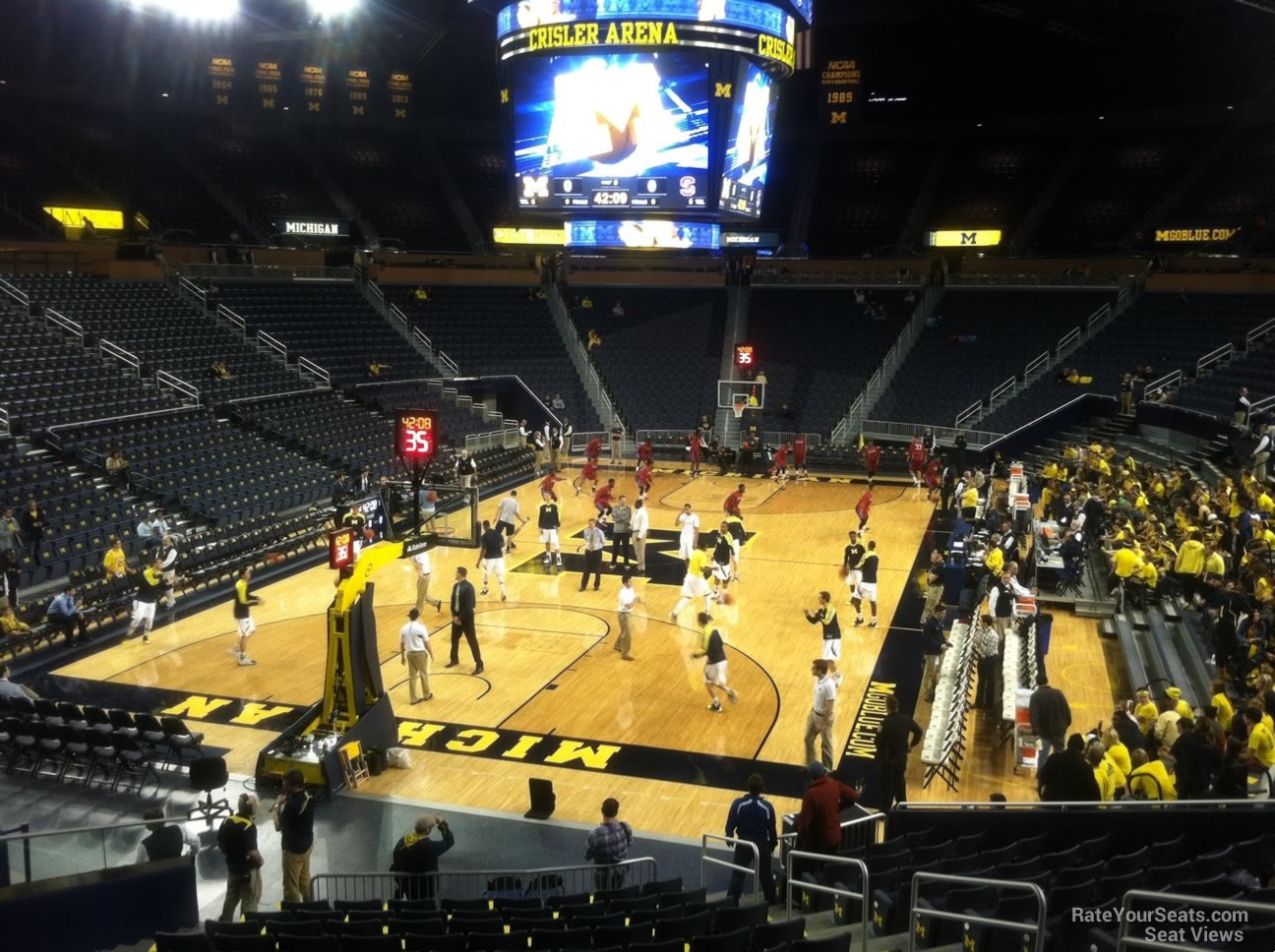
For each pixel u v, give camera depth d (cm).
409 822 1347
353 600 1491
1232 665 1555
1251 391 3075
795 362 4338
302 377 3584
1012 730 1551
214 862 1244
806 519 3112
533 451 3859
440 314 4416
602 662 1920
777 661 1930
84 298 3381
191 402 3069
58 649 1973
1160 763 1089
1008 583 1862
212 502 2648
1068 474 3017
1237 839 974
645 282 4766
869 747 1566
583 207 3066
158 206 4728
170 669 1880
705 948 743
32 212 4322
